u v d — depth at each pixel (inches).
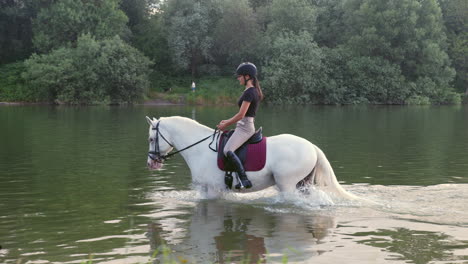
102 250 225.3
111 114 1235.2
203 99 1870.1
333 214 286.8
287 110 1478.8
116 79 1772.9
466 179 403.2
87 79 1758.1
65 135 741.9
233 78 2116.1
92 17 2033.7
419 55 2124.8
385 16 2074.3
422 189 355.6
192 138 324.5
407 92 2015.3
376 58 2069.4
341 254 218.2
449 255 216.2
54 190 361.4
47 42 1971.0
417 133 801.6
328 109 1569.9
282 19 2128.4
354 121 1054.4
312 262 208.1
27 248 228.5
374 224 266.8
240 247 228.7
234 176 308.5
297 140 309.7
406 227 260.4
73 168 459.2
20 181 396.2
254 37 2092.8
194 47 2112.5
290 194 306.8
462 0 2322.8
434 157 532.1
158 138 333.1
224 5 2116.1
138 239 241.6
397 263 206.4
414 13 2073.1
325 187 314.2
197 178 321.4
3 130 807.7
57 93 1759.4
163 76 2139.5
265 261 209.8
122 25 2142.0
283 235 247.3
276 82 1882.4
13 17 2130.9
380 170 448.5
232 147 301.6
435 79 2122.3
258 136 309.9
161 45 2262.6
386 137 735.7
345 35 2289.6
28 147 605.3
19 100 1758.1
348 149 598.5
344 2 2319.1
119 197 338.0
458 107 1812.3
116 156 536.1
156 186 377.1
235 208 303.1
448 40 2340.1
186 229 258.8
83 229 259.6
